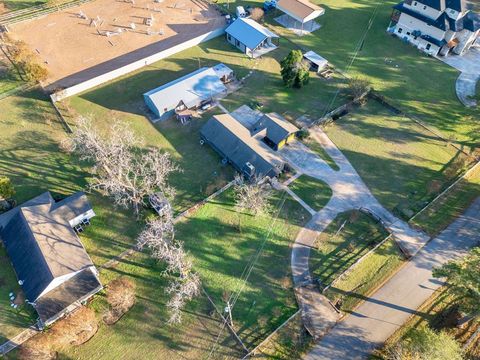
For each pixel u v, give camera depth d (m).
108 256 50.75
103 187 57.75
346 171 61.56
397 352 40.53
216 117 63.94
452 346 39.81
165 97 66.88
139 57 80.44
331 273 50.06
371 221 55.34
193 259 50.81
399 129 68.12
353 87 70.50
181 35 86.38
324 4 96.81
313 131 67.00
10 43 81.44
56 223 50.09
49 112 68.38
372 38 86.81
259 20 89.62
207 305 46.84
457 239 54.19
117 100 71.25
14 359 42.19
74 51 81.19
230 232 53.84
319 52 82.81
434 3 78.62
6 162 60.44
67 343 43.28
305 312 46.75
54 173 59.44
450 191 59.41
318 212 56.34
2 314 45.19
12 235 49.22
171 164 61.03
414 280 50.06
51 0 93.56
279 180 59.84
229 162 61.44
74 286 45.88
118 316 45.91
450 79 77.62
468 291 41.62
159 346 43.72
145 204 55.28
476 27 79.38
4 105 69.31
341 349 44.28
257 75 77.00
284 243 52.94
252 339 44.44
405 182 60.34
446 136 67.06
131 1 95.56
